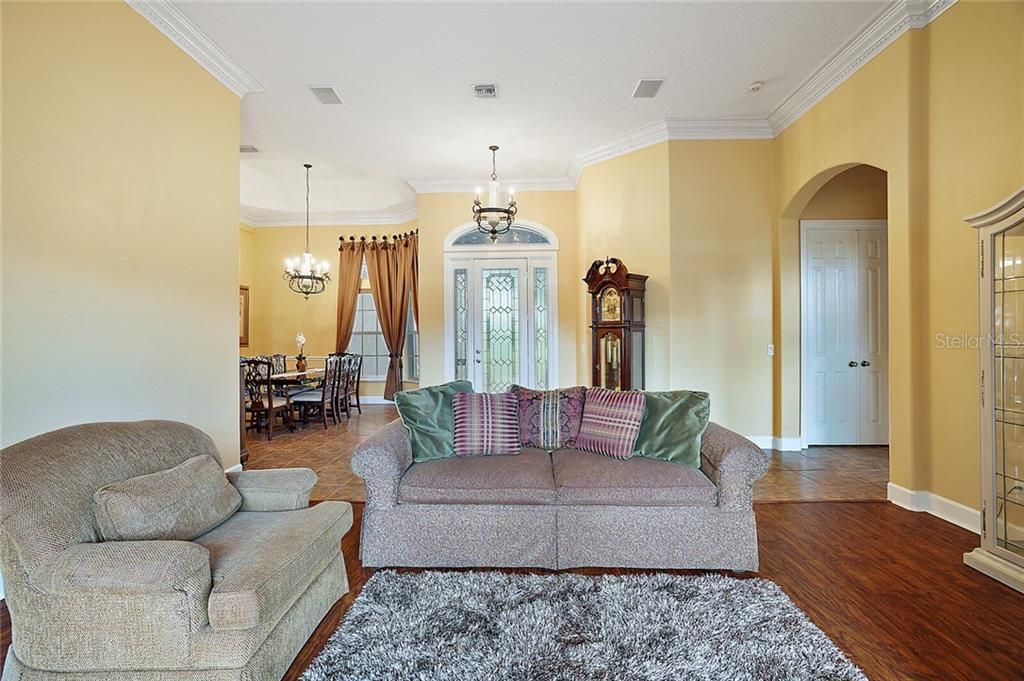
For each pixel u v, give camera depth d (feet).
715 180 16.35
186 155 11.14
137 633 4.92
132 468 6.06
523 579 7.80
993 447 8.04
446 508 8.39
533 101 14.62
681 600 7.13
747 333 16.40
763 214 16.40
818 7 10.45
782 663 5.76
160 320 10.32
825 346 16.87
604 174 18.37
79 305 8.53
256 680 5.17
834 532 9.77
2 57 7.36
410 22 10.82
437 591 7.43
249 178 24.82
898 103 10.89
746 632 6.36
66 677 4.94
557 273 22.02
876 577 7.96
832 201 16.74
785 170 15.66
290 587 5.64
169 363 10.57
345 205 27.25
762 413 16.49
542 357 22.13
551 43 11.67
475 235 22.38
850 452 16.16
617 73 13.07
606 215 18.31
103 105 9.01
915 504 10.74
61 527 5.08
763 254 16.42
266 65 12.47
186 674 4.98
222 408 12.23
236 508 7.00
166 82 10.53
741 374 16.38
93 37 8.81
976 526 9.54
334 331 28.89
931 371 10.47
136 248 9.73
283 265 28.68
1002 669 5.76
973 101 9.43
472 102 14.65
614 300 16.37
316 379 22.99
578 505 8.36
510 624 6.56
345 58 12.22
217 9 10.27
